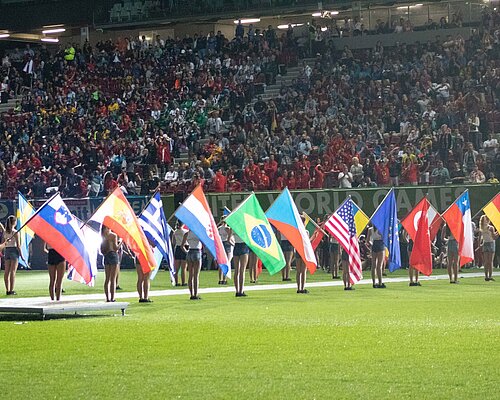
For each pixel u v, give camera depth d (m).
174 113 63.34
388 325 21.28
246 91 63.66
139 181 56.75
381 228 34.34
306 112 58.81
